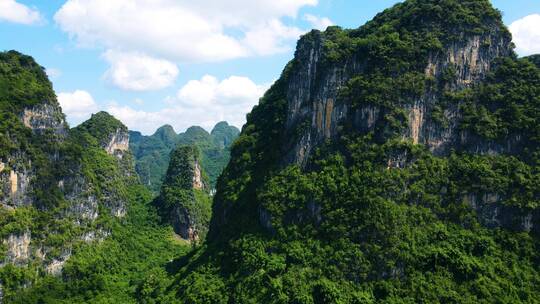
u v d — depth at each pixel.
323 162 102.25
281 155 114.06
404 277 86.06
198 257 124.25
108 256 151.25
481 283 83.00
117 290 134.75
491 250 87.12
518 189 90.06
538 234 87.50
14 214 116.69
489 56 101.81
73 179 143.75
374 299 85.12
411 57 100.38
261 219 107.31
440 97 99.69
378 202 91.25
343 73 105.75
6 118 121.50
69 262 131.75
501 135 95.19
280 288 89.88
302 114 112.31
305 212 100.12
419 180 94.38
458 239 88.38
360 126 100.69
